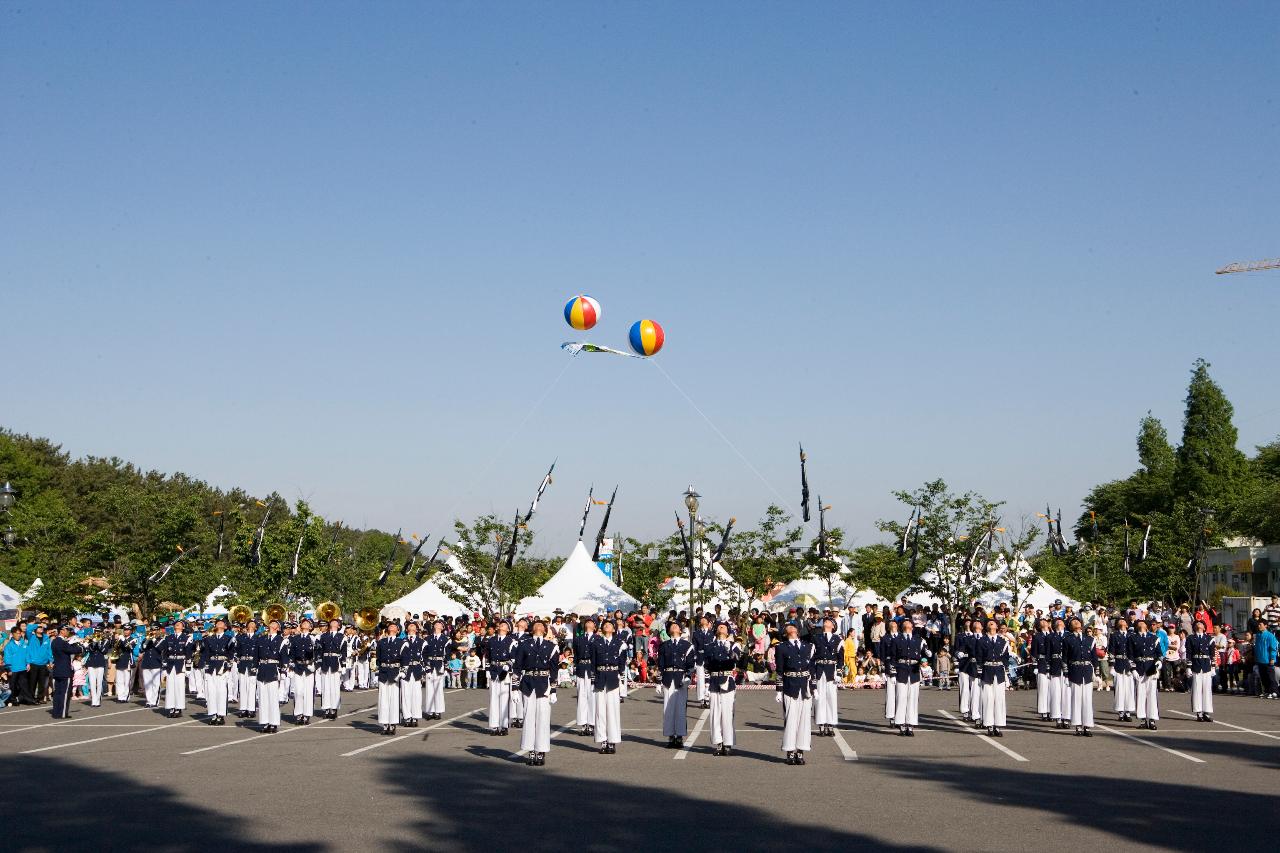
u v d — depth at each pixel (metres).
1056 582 56.88
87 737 24.50
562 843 12.55
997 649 24.23
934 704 31.77
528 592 51.47
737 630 41.34
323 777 17.92
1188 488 85.19
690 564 44.72
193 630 32.62
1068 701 25.08
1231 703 31.91
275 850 12.26
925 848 12.20
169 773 18.45
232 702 35.06
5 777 18.09
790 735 19.42
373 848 12.34
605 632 21.45
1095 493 100.88
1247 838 12.73
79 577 43.84
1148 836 12.84
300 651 27.23
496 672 24.80
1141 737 23.69
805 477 46.06
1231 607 66.81
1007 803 15.14
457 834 13.09
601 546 59.41
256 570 51.50
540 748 19.58
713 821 13.86
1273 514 72.62
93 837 13.02
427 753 21.23
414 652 27.14
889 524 43.31
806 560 45.72
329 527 81.56
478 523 49.59
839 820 13.89
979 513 42.81
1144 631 26.00
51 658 34.28
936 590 43.09
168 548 48.06
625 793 16.14
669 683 22.06
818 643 23.70
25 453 88.88
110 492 50.66
